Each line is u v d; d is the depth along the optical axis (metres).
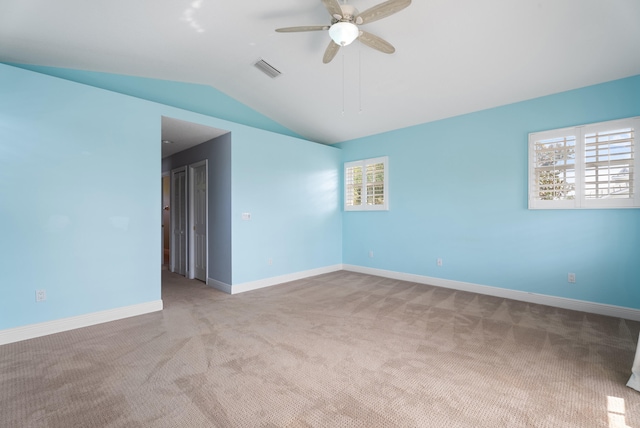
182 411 1.67
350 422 1.58
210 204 4.62
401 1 2.05
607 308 3.22
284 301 3.78
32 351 2.39
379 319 3.12
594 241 3.30
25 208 2.62
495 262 4.02
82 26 2.57
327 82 3.97
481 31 2.78
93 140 3.00
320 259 5.49
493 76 3.39
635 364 1.91
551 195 3.55
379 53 3.28
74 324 2.87
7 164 2.54
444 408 1.69
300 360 2.25
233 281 4.18
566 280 3.48
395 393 1.83
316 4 2.66
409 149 4.88
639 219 3.07
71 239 2.87
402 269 5.00
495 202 4.00
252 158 4.41
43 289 2.71
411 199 4.86
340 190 5.91
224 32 2.99
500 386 1.90
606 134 3.20
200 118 3.83
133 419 1.60
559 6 2.42
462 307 3.51
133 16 2.56
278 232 4.77
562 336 2.67
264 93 4.42
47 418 1.61
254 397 1.79
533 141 3.67
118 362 2.21
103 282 3.06
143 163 3.35
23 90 2.62
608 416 1.61
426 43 3.03
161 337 2.67
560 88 3.44
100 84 3.49
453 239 4.40
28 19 2.38
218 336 2.69
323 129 5.34
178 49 3.22
